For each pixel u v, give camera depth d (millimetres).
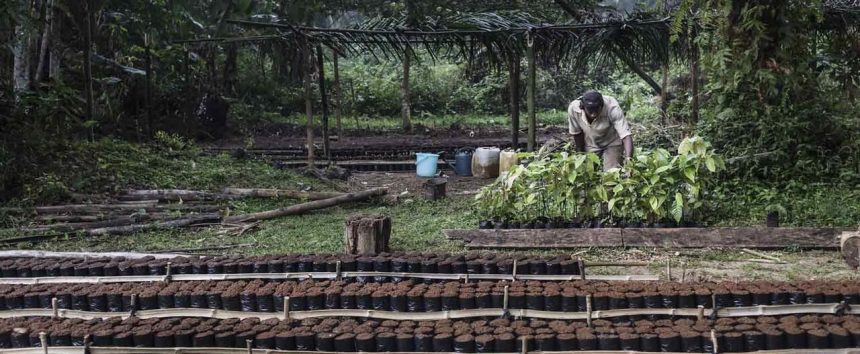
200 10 13102
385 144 14961
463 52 11133
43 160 9500
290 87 21375
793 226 6957
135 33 13508
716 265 5969
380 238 6188
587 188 6949
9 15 9461
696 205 6945
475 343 4211
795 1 8531
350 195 8891
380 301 4789
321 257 5617
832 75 9742
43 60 10961
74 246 7105
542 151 9859
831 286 4719
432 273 5387
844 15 9500
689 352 4156
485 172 11539
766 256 6164
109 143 10711
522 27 10203
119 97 14125
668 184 6859
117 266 5547
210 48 16109
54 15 11445
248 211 8648
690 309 4605
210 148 13906
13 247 7062
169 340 4387
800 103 8695
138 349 4348
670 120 11586
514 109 11953
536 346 4203
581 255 6336
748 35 8523
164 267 5516
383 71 23531
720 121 8906
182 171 10109
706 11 8289
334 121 20109
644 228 6629
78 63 13062
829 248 6340
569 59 11164
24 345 4488
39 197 8539
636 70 11570
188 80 15641
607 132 7230
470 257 5508
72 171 9375
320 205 8586
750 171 8414
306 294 4844
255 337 4359
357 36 10594
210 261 5609
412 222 7918
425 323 4555
